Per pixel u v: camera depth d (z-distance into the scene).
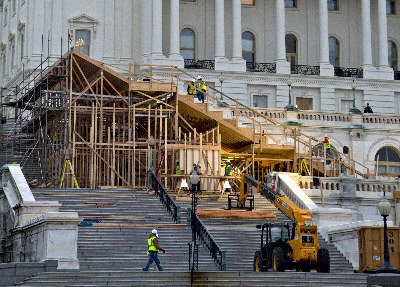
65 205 76.06
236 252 68.56
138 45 134.62
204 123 98.56
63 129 94.69
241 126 98.88
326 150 101.88
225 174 91.62
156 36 131.75
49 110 93.44
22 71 131.12
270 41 144.50
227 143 100.50
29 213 68.56
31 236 65.12
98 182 91.56
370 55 142.88
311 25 146.25
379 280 46.44
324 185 89.06
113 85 97.25
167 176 88.38
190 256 61.88
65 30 132.38
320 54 142.00
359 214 89.44
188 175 88.00
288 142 104.00
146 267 59.50
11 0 149.50
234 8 137.62
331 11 147.88
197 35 140.62
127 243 67.69
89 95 93.19
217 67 134.38
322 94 138.12
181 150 90.94
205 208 82.12
